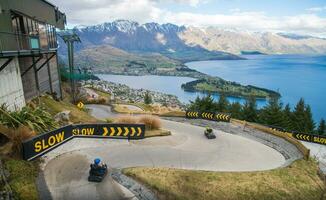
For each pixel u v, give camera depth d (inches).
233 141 1087.0
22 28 844.0
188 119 1535.4
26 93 911.7
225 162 821.9
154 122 1131.9
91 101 2012.8
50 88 1190.3
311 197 659.4
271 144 1078.4
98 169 583.8
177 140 1000.9
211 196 587.2
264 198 609.3
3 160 556.4
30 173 568.7
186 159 808.3
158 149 859.4
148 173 642.8
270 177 711.7
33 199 485.4
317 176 799.7
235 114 2935.5
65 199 510.0
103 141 860.6
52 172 609.3
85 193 538.0
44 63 1055.6
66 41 1851.6
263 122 2632.9
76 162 677.9
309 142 1524.4
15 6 755.4
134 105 2269.9
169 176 640.4
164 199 553.9
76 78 2188.7
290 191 658.8
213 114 1524.4
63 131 772.0
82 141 826.8
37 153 652.1
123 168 670.5
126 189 567.5
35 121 730.8
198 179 645.3
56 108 1025.5
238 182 658.2
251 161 856.3
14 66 772.0
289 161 887.1
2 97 695.7
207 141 1053.2
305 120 2645.2
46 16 1023.6
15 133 627.5
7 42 649.0
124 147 839.1
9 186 487.2
